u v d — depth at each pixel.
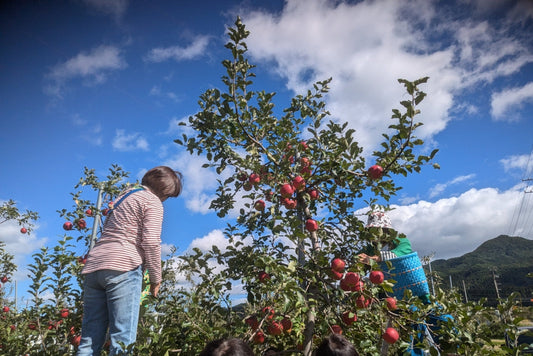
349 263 3.42
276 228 3.08
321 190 3.89
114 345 2.35
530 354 2.37
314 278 2.99
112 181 5.09
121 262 2.51
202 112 3.66
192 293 2.76
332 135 3.90
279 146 3.52
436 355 2.64
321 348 2.12
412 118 2.85
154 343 2.52
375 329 3.12
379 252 3.07
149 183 2.91
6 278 7.25
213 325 2.81
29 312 3.98
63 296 3.92
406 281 3.43
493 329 2.56
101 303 2.57
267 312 2.67
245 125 3.71
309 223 3.39
